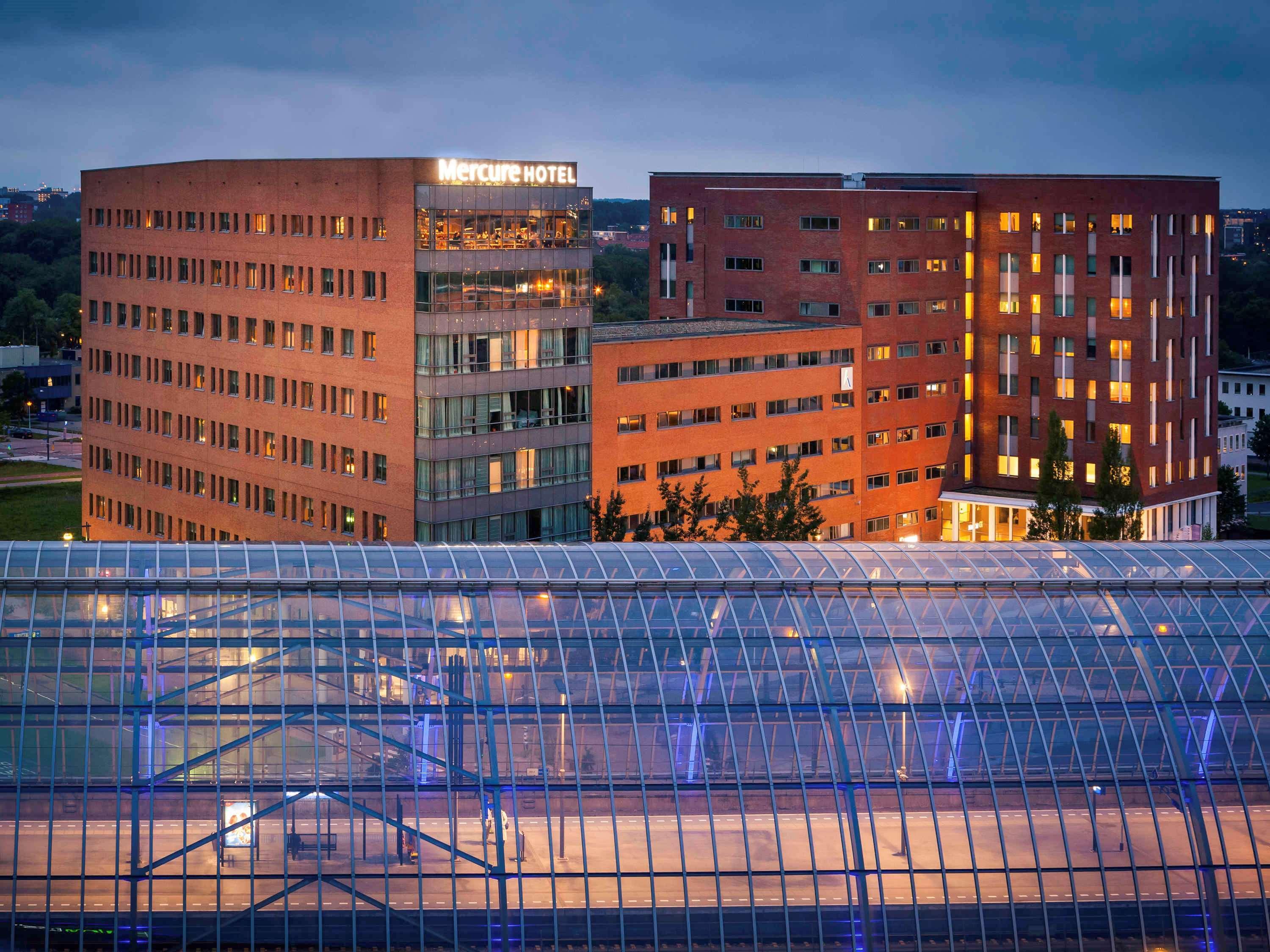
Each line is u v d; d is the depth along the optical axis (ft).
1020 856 192.34
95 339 554.05
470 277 424.05
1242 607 222.89
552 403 448.65
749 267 580.30
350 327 442.50
